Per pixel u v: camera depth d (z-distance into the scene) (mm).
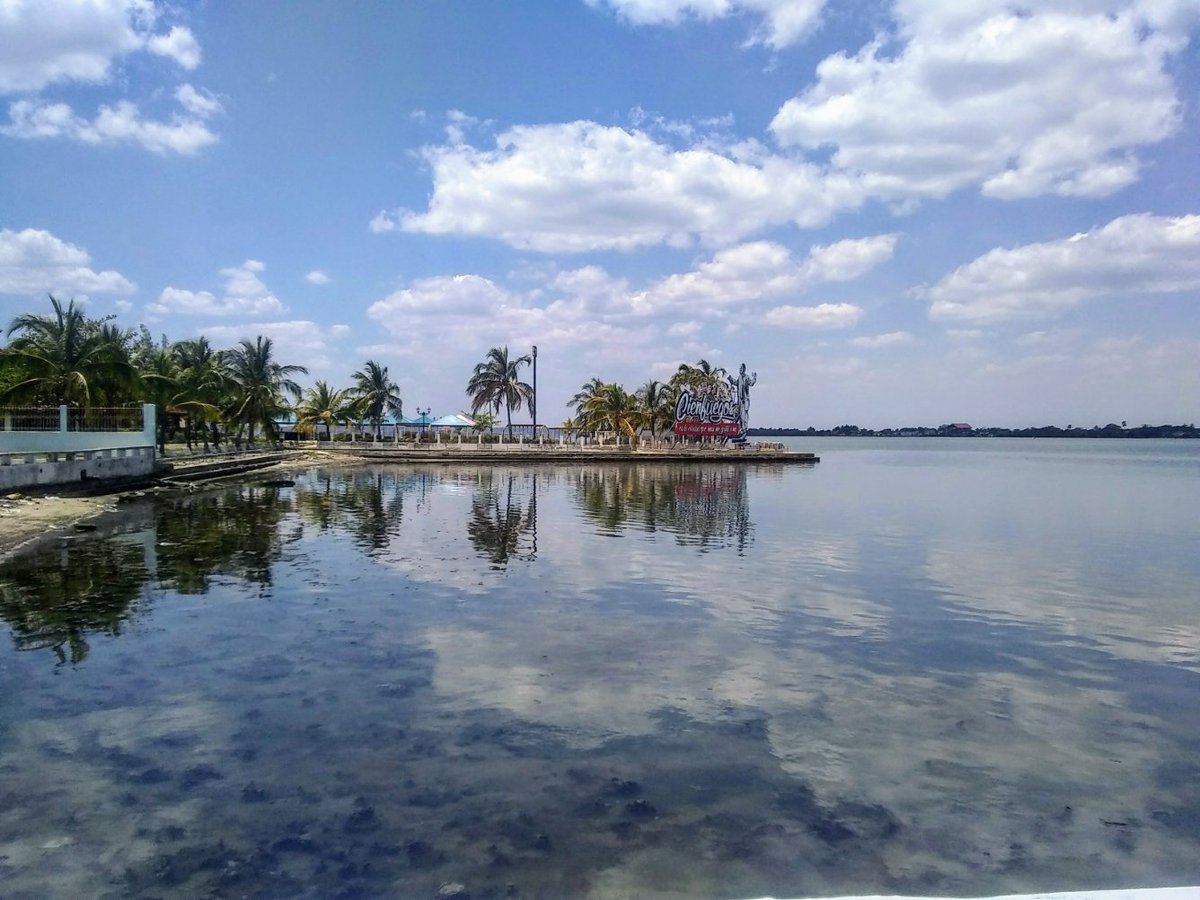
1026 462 101375
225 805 6816
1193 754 8312
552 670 10648
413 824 6566
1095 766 7984
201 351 62156
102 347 39594
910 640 12586
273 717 8797
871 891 5781
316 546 21141
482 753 7965
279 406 69375
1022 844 6469
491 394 94188
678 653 11555
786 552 21484
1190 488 49531
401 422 103438
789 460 87750
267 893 5605
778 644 12188
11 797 6926
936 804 7129
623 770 7668
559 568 18328
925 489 47594
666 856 6180
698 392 88688
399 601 14523
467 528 25672
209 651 11227
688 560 19875
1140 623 13867
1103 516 32062
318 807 6816
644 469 69062
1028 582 17609
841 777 7637
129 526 24750
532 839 6379
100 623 12695
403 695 9555
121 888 5633
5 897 5504
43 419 35219
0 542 20594
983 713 9398
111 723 8586
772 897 5645
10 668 10406
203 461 52062
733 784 7426
